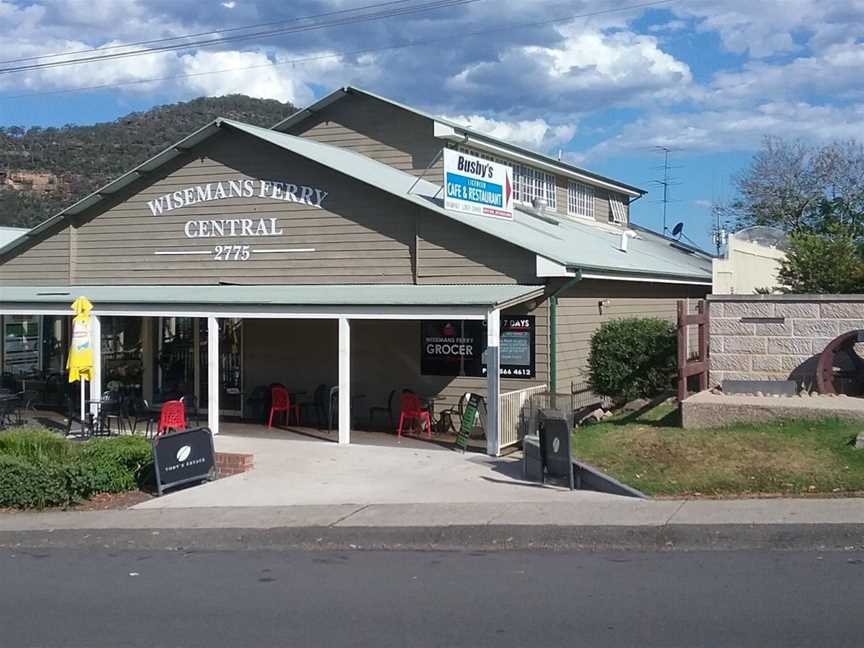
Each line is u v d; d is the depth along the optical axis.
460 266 17.59
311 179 19.11
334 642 6.60
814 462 11.41
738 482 11.22
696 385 15.68
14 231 29.73
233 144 19.89
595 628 6.71
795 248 22.02
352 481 13.39
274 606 7.64
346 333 16.55
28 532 10.86
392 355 18.86
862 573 8.05
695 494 11.13
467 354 18.16
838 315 14.66
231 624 7.15
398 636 6.68
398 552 9.62
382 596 7.83
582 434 13.99
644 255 25.27
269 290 18.75
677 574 8.20
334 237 18.91
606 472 12.09
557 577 8.25
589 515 10.27
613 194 31.88
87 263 21.44
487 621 6.98
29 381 23.78
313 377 19.94
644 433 13.41
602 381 16.19
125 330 22.47
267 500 12.22
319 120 23.56
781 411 12.92
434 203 18.06
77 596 8.19
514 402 16.31
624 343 16.00
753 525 9.39
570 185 28.17
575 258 17.86
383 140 22.88
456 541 9.84
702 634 6.48
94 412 18.66
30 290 21.08
